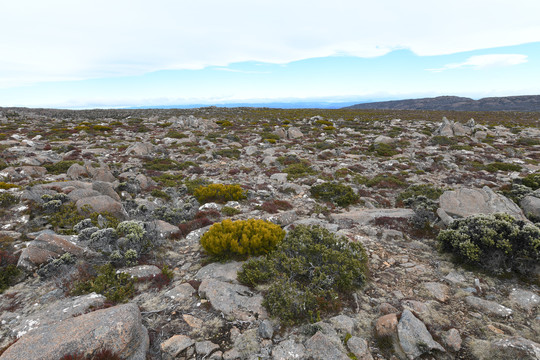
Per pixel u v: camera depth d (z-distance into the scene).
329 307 5.06
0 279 5.75
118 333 3.80
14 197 9.32
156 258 7.18
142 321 4.80
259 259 6.46
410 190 13.63
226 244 6.96
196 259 7.27
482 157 22.52
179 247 8.00
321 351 3.97
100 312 4.08
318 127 43.09
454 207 9.05
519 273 6.07
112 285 5.66
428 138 32.16
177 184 15.31
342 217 10.10
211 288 5.48
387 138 29.86
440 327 4.59
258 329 4.53
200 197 12.41
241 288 5.64
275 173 18.00
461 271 6.36
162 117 57.25
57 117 58.09
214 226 7.57
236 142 29.98
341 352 3.96
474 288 5.68
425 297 5.48
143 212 10.10
